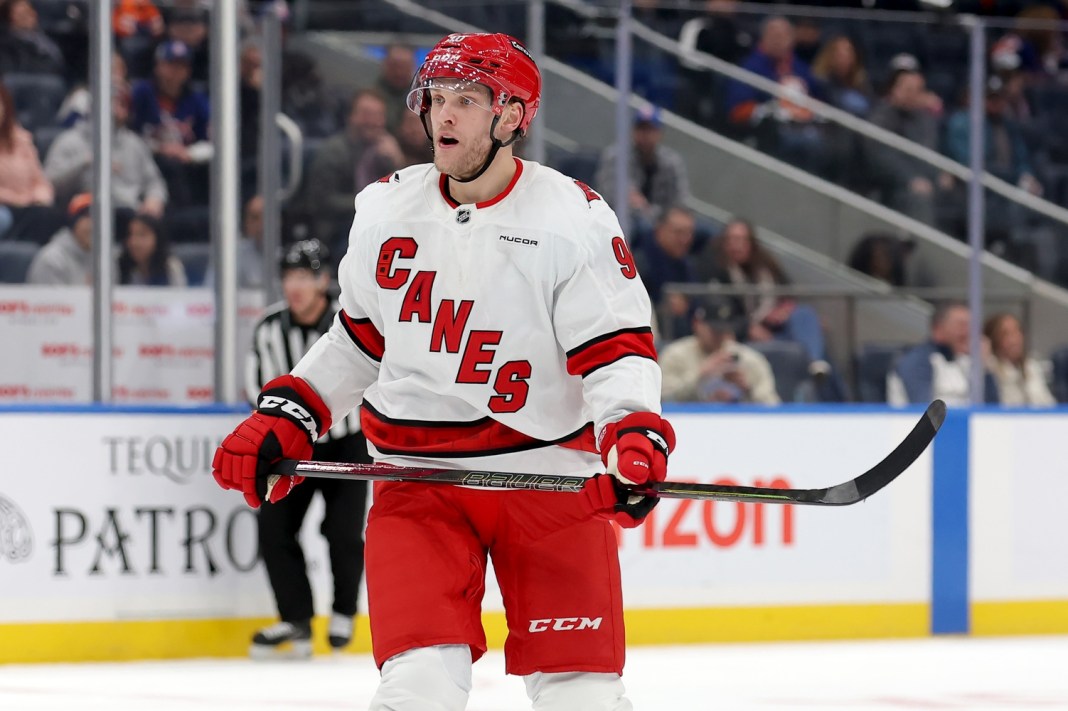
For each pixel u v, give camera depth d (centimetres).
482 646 958
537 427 964
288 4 2470
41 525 2030
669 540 2262
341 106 2459
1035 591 2441
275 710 1694
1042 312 2877
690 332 2659
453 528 957
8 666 2009
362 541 2070
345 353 1016
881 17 2847
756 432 2306
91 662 2044
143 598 2070
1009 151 2925
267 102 2350
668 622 2262
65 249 2375
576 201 948
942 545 2389
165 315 2419
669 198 2717
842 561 2345
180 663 2048
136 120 2423
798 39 2838
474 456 967
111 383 2148
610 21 2569
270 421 991
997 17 3797
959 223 2786
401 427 975
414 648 916
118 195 2405
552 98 2548
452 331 944
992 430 2417
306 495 2050
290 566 2042
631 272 951
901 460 926
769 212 2822
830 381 2692
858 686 1916
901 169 2825
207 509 2098
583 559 951
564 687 944
